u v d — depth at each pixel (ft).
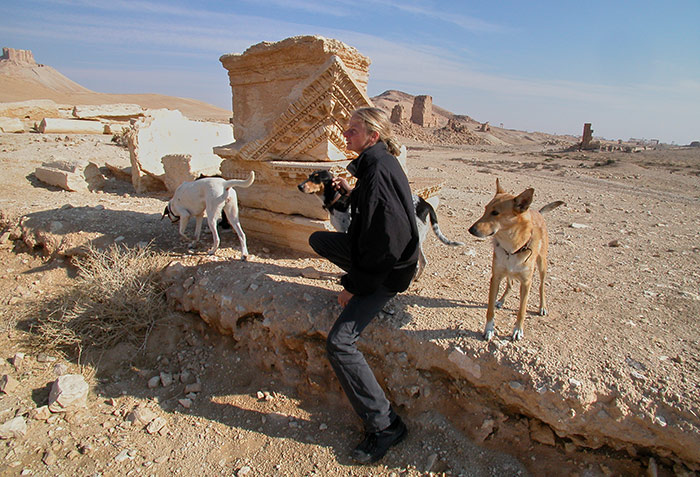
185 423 12.22
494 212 10.22
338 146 17.15
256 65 17.88
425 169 61.41
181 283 16.01
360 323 10.46
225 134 36.42
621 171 66.64
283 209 17.93
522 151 143.84
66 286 17.71
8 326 15.74
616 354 10.63
